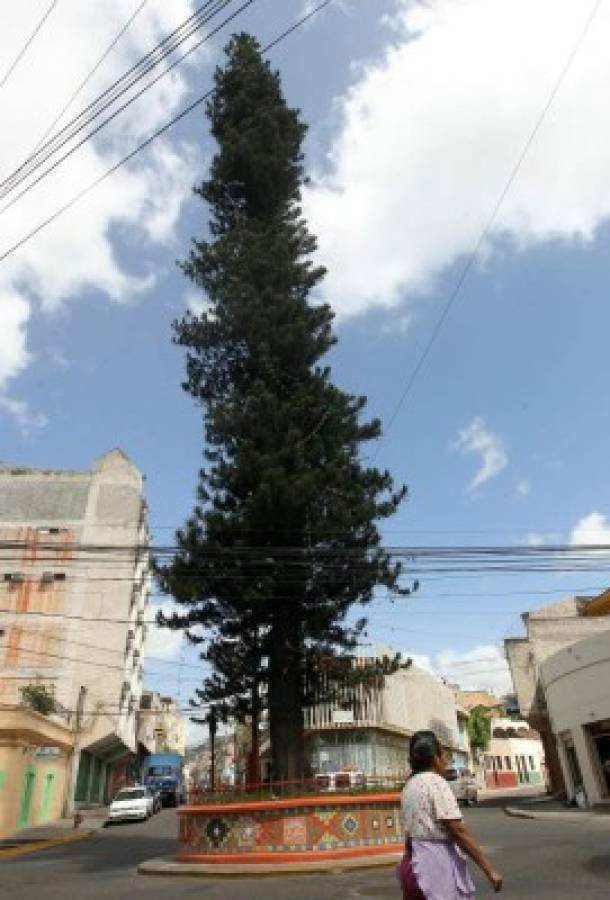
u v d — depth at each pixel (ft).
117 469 170.81
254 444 57.11
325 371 60.95
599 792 78.79
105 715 138.51
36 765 100.94
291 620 54.29
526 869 33.27
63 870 45.98
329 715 114.11
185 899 31.35
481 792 192.95
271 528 54.19
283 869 40.01
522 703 114.11
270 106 71.56
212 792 48.91
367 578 53.67
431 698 156.76
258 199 70.03
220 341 63.26
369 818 45.98
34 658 147.02
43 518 163.43
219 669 56.13
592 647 82.17
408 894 12.93
